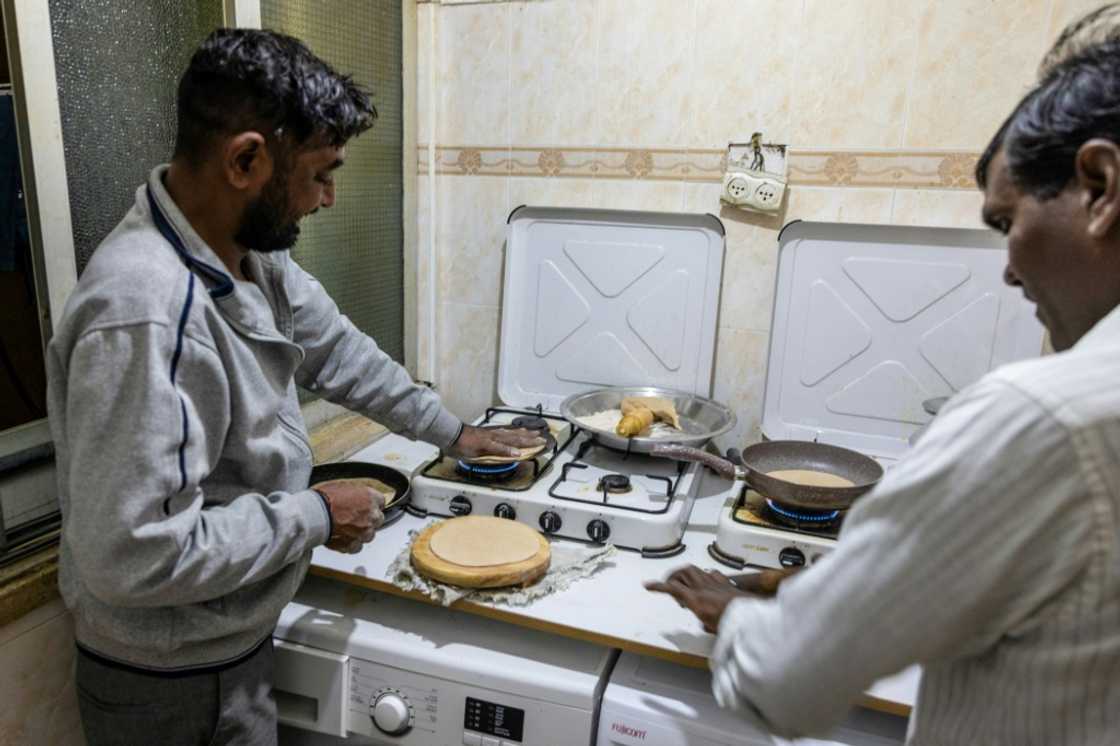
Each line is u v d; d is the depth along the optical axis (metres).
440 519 1.32
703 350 1.60
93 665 0.94
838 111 1.43
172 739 0.95
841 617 0.53
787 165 1.48
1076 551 0.45
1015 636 0.50
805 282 1.51
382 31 1.62
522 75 1.62
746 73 1.47
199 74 0.80
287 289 1.12
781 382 1.56
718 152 1.52
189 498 0.81
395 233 1.77
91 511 0.75
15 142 0.97
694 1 1.47
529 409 1.72
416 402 1.29
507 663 1.06
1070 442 0.45
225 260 0.90
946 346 1.45
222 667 0.95
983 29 1.33
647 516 1.21
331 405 1.69
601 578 1.16
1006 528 0.47
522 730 1.04
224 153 0.81
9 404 1.02
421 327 1.84
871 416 1.52
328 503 0.94
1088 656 0.47
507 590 1.09
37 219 0.99
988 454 0.47
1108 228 0.49
